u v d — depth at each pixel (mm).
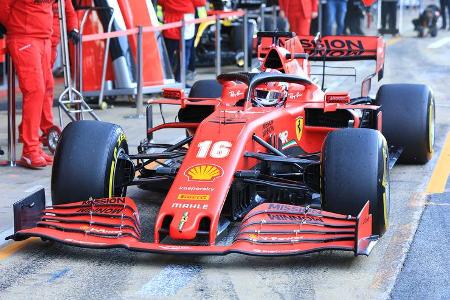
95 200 8172
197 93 11898
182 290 7203
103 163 8406
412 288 7203
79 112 13023
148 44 17500
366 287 7227
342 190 7934
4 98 18281
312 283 7320
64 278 7512
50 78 12812
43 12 11656
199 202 7648
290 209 7828
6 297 7078
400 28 34688
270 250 7320
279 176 9219
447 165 11891
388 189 8328
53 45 13250
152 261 7930
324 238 7438
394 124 11523
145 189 9781
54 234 7809
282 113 9164
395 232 8750
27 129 11844
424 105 11547
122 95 17641
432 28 32438
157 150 12891
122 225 7797
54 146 12711
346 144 8078
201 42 22797
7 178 11336
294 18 23109
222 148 8203
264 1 24781
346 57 12656
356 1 30531
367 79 11953
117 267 7781
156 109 16938
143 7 17406
